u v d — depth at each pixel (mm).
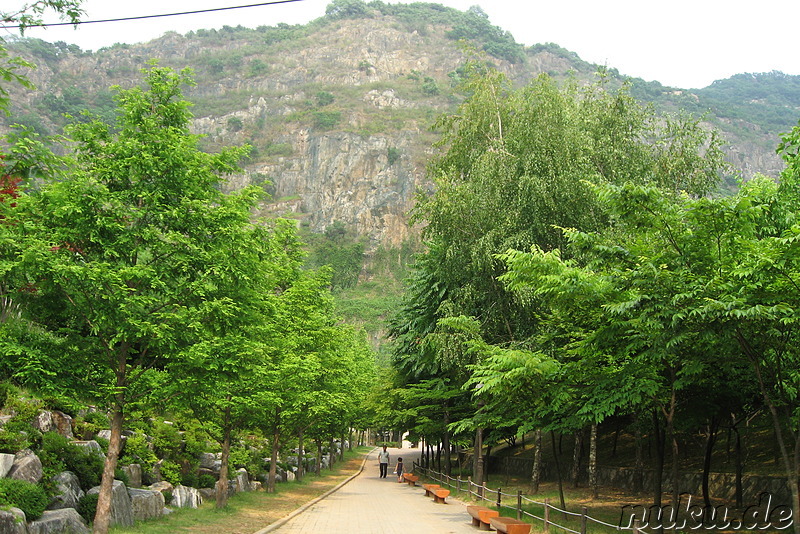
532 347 19609
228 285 11000
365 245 156125
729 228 10016
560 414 15203
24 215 10031
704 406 14141
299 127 183875
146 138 10945
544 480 30906
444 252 24375
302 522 15969
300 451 30781
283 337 20203
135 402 11422
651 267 10023
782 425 18766
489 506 20188
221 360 10711
